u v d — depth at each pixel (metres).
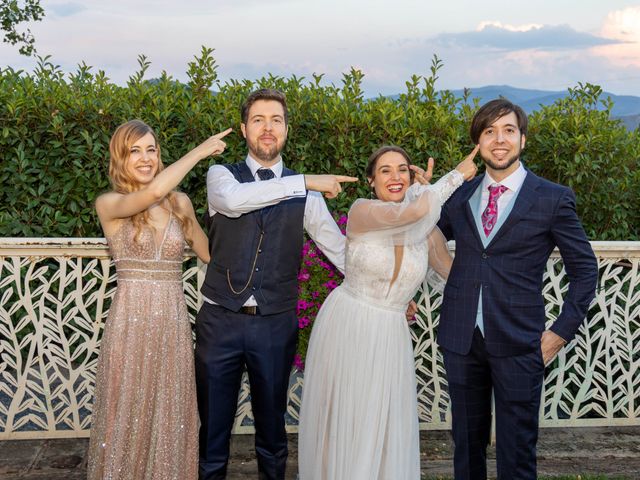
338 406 2.93
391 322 2.93
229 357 2.99
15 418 4.08
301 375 4.60
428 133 4.41
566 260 2.77
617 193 4.45
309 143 4.32
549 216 2.71
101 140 4.16
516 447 2.80
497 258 2.78
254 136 3.02
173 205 2.98
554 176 4.55
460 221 2.90
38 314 4.30
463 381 2.88
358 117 4.31
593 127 4.40
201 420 3.05
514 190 2.80
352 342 2.92
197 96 4.46
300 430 3.13
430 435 4.08
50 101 4.09
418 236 2.79
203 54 4.48
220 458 3.06
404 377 2.96
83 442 3.85
